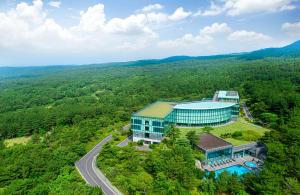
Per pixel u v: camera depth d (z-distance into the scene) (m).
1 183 84.00
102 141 132.00
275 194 62.25
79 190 73.88
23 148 112.06
